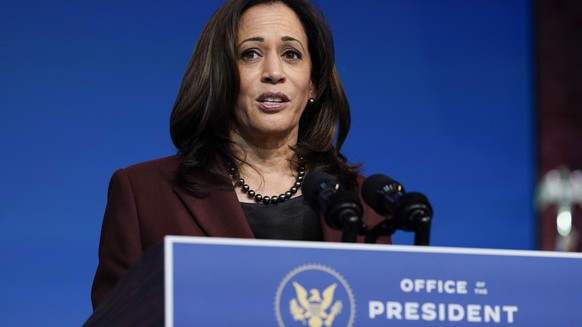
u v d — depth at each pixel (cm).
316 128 789
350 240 536
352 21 1472
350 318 468
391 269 477
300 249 469
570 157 1593
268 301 461
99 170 1327
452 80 1512
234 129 753
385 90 1476
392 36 1485
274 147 752
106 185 1328
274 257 465
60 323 1298
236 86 733
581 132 1650
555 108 1595
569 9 1614
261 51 740
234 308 457
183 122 748
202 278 456
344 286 470
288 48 743
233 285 459
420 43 1497
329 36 782
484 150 1520
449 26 1515
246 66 739
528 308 491
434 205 1490
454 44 1516
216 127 748
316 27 775
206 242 460
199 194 716
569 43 1608
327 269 470
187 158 730
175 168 739
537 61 1566
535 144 1547
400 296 475
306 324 462
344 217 540
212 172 727
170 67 1370
